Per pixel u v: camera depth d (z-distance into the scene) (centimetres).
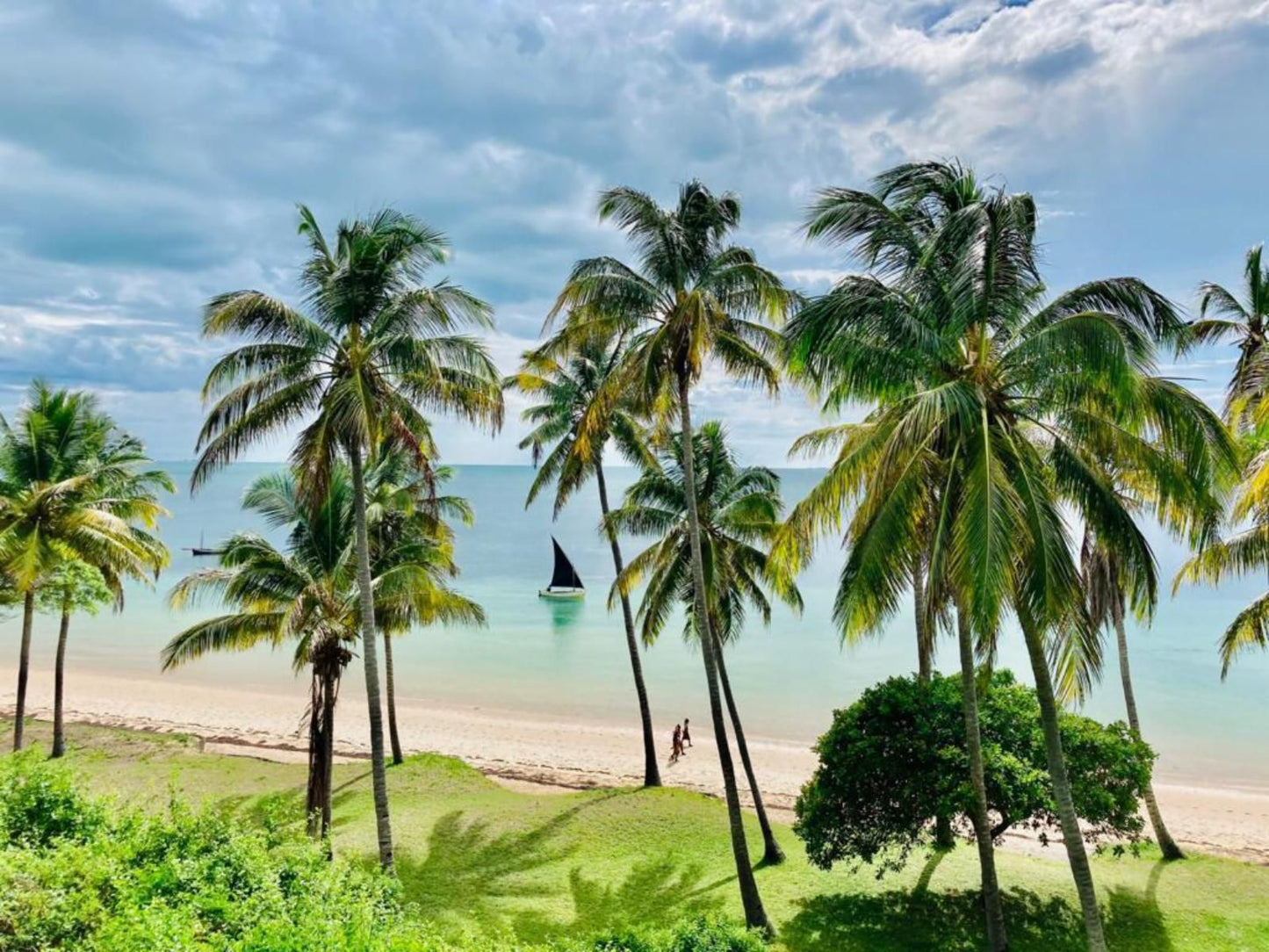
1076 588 1010
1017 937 1352
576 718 3384
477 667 4262
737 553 1964
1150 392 993
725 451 1978
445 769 2345
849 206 1143
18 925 741
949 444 1126
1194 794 2477
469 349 1566
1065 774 1085
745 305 1583
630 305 1528
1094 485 1044
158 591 7081
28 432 2050
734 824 1424
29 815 1004
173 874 852
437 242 1550
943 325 1090
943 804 1319
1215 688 3597
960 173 1176
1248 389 1652
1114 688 3603
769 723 3288
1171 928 1376
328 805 1702
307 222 1510
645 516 1978
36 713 3325
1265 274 1766
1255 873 1620
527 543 10100
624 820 1906
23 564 1906
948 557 1072
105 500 2228
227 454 1507
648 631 2023
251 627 1755
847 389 1155
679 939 1008
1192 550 1072
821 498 1149
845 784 1459
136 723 3141
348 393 1435
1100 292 1042
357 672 4231
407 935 819
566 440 2366
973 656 1298
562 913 1450
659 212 1514
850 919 1427
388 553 1994
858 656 4419
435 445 1775
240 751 2689
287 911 833
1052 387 1038
